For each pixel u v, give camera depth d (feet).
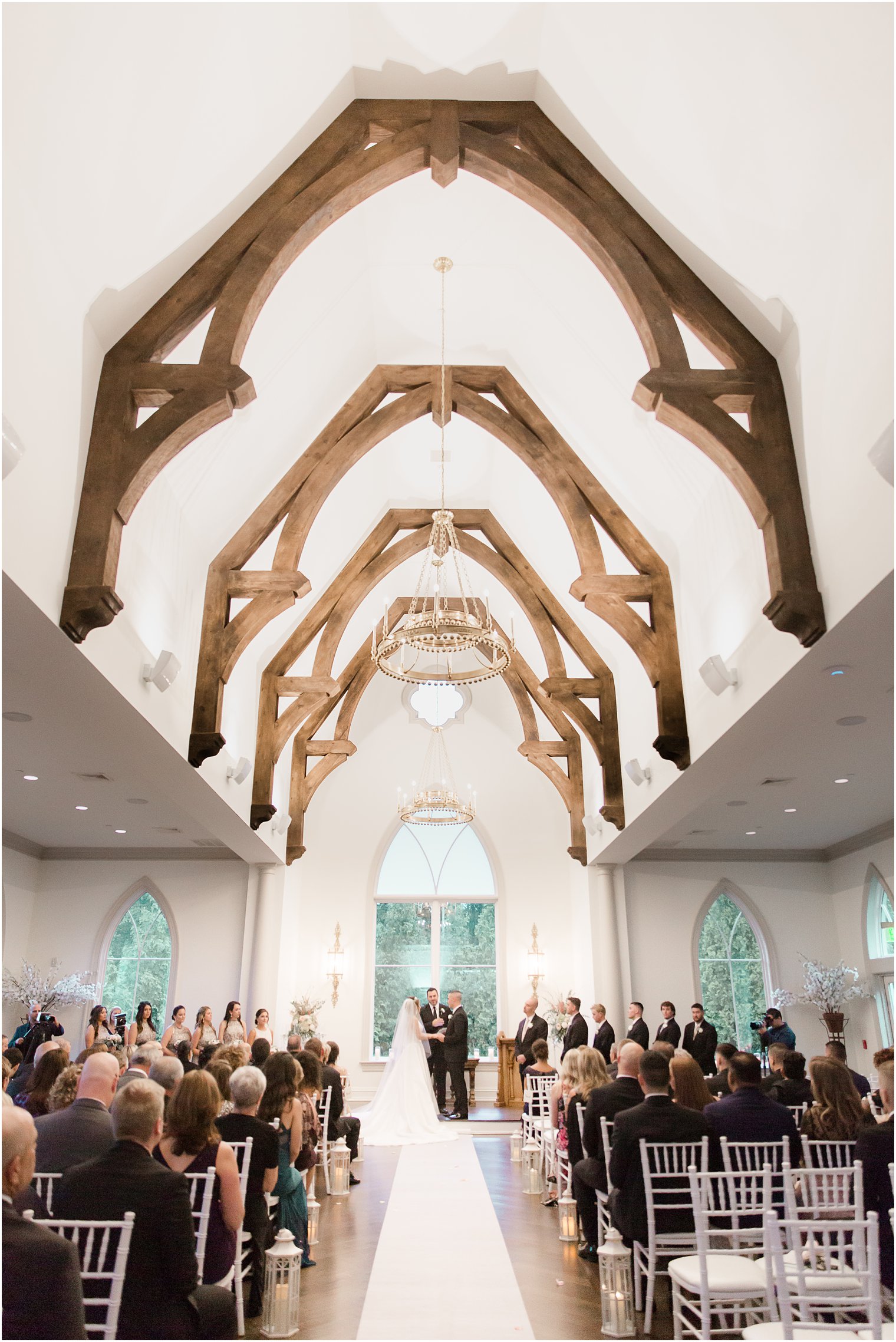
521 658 43.47
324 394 27.86
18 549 13.74
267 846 37.29
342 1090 26.45
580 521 27.37
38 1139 11.41
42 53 12.87
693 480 23.15
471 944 46.80
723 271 18.72
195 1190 11.71
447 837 48.19
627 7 16.42
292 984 44.52
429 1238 19.56
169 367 17.76
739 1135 14.20
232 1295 10.14
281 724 34.96
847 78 13.55
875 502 13.85
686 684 25.16
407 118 20.95
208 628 26.02
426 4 18.65
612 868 42.60
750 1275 11.80
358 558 37.14
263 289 19.11
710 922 43.52
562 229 20.63
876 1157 11.34
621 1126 14.51
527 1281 16.29
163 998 42.19
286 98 18.76
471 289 27.04
